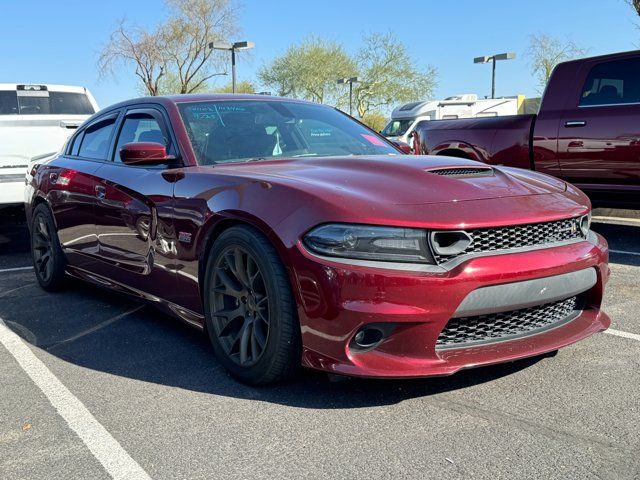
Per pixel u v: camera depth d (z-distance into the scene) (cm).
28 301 491
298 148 390
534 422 265
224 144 377
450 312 261
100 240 432
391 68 4112
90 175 445
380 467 234
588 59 658
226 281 314
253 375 301
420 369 261
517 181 323
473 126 745
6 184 695
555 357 337
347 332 261
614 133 624
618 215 872
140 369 338
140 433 265
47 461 245
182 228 340
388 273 257
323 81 4147
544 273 278
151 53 3200
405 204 273
